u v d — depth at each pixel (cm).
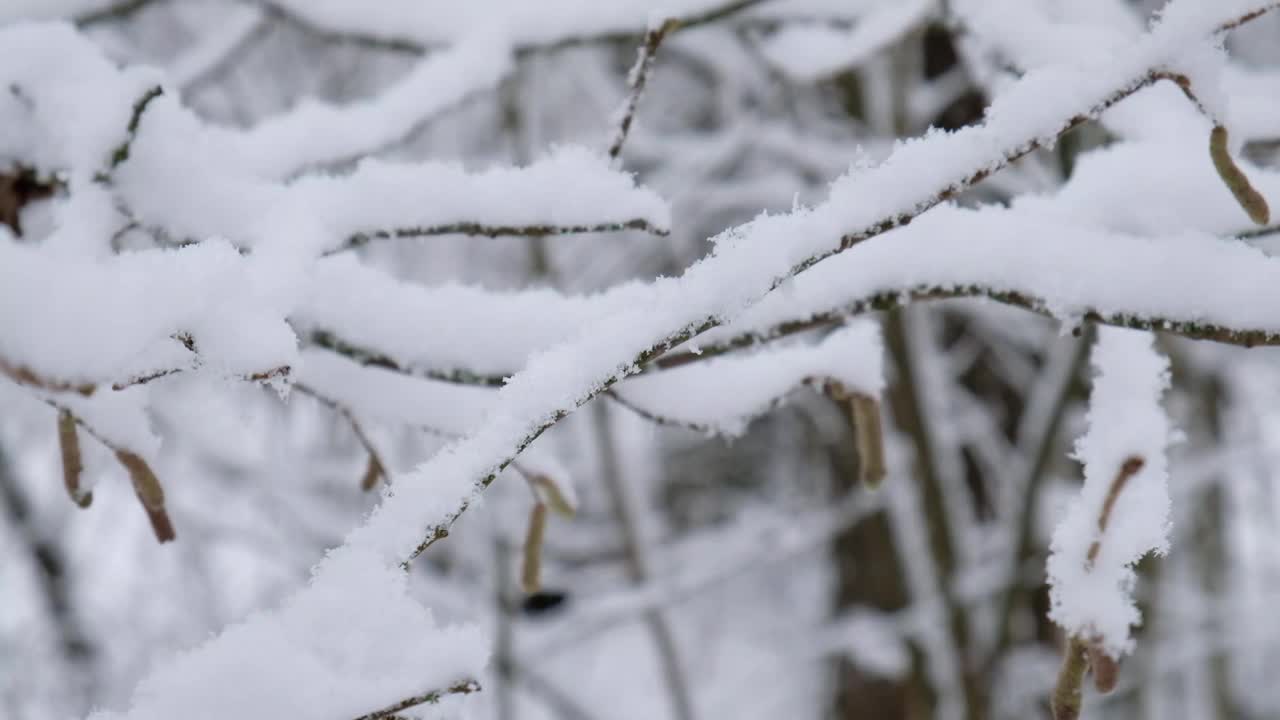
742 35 90
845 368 68
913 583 184
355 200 66
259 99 191
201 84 100
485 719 199
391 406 69
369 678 58
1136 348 64
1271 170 67
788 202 198
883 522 229
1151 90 71
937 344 219
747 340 66
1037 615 212
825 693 269
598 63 226
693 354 67
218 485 217
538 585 68
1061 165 97
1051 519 196
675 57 214
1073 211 66
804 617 296
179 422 195
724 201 202
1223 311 63
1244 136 72
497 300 68
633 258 229
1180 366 225
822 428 227
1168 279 63
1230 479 273
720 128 231
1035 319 204
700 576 185
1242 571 310
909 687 216
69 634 226
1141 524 61
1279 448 230
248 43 97
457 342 67
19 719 227
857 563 241
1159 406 63
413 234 66
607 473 186
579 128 229
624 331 60
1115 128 72
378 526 59
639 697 295
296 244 65
